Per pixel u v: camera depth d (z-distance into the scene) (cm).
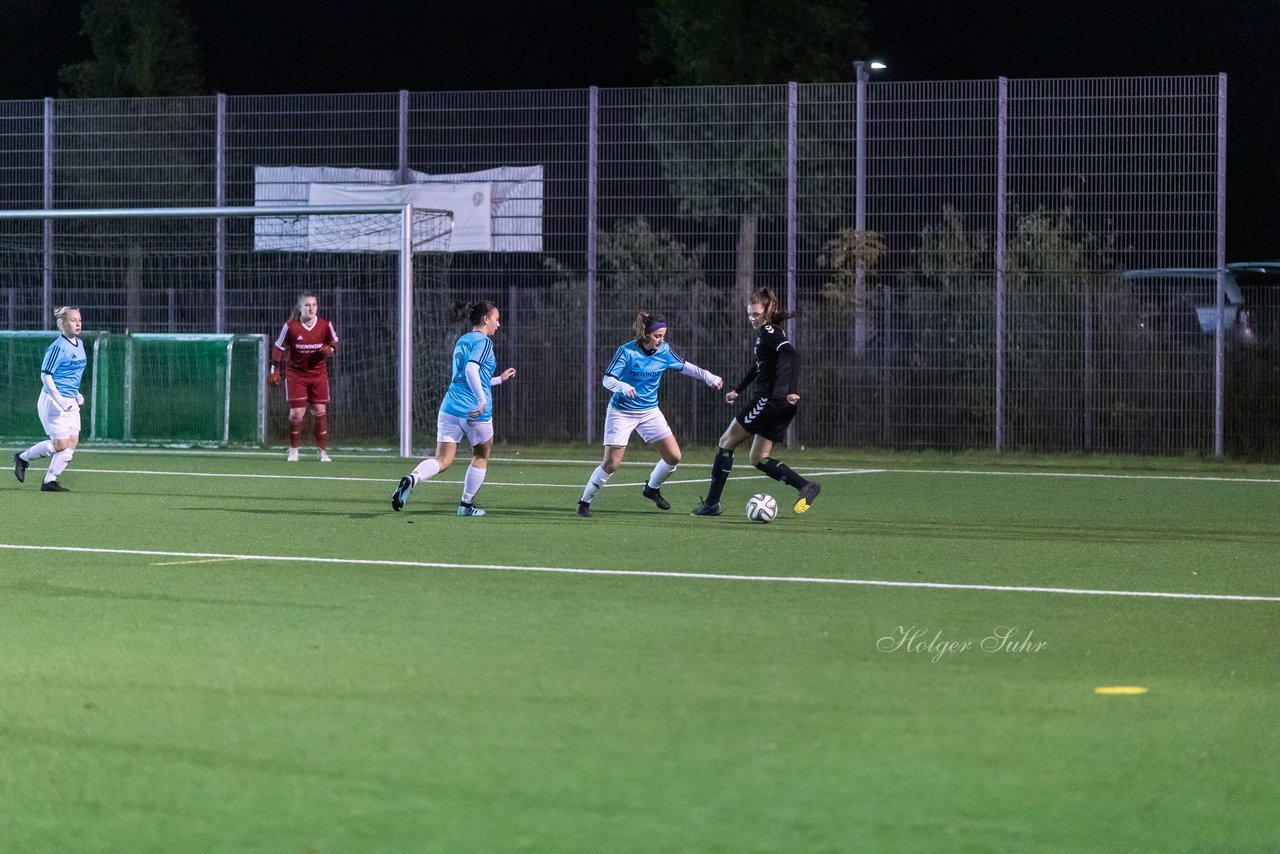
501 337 8750
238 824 1969
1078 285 8088
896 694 2644
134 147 9162
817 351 8369
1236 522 5459
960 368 8225
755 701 2591
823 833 1934
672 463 5678
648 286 8569
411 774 2173
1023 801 2064
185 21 12425
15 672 2819
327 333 8125
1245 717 2500
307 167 8944
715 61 10681
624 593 3738
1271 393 8050
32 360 9156
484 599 3641
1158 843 1906
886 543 4772
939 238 8238
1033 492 6569
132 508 5759
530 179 8669
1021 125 8144
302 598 3656
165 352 8975
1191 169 8006
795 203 8394
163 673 2809
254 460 8181
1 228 9350
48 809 2033
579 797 2070
